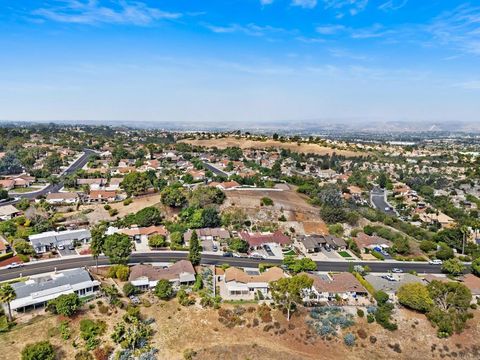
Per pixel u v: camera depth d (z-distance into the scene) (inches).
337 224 4948.3
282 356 2475.4
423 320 2817.4
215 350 2482.8
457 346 2640.3
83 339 2428.6
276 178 7593.5
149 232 4471.0
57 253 3875.5
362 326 2753.4
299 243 4468.5
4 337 2374.5
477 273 3823.8
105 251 3472.0
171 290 2989.7
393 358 2534.5
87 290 2967.5
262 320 2748.5
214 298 2940.5
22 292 2800.2
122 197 6092.5
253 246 4229.8
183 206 5128.0
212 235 4461.1
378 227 4859.7
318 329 2694.4
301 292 3038.9
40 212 4960.6
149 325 2640.3
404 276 3535.9
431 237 4923.7
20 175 7421.3
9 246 3892.7
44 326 2498.8
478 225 5310.0
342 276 3383.4
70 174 7529.5
